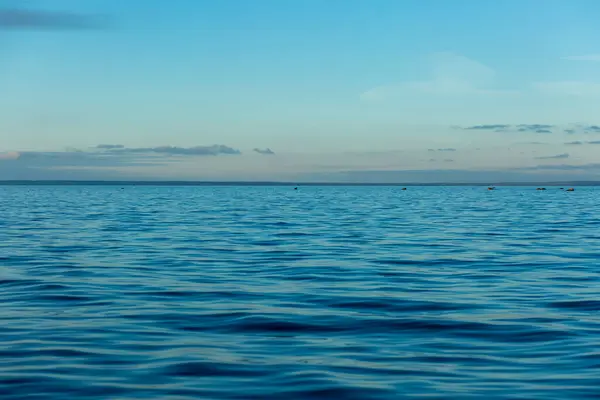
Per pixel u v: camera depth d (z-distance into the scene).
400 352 14.99
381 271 28.38
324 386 12.48
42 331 16.80
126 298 21.66
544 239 44.03
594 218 69.81
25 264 30.22
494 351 15.08
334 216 72.88
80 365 13.76
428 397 11.88
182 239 43.38
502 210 89.69
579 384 12.59
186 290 23.27
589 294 22.66
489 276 26.98
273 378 12.97
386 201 130.38
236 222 61.59
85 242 41.06
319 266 29.95
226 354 14.70
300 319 18.39
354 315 18.95
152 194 197.88
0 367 13.58
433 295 22.42
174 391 12.16
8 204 107.62
